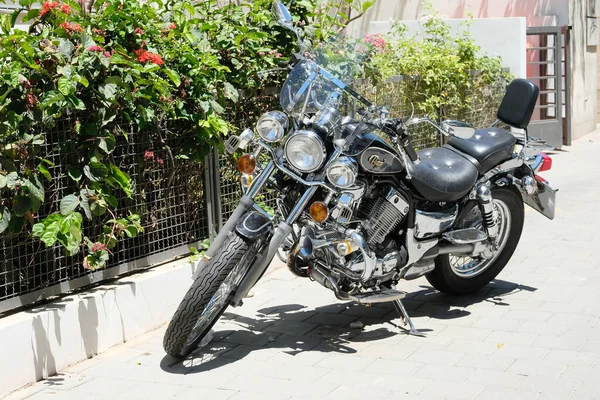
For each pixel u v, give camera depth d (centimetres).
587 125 1424
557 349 517
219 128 592
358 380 479
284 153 489
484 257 602
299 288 650
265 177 501
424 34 1114
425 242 555
